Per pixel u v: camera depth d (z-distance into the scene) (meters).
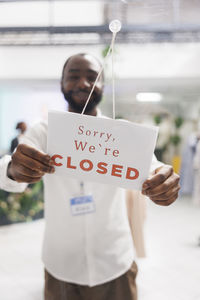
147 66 5.42
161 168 0.92
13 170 0.90
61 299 1.22
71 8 4.71
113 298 1.21
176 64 5.42
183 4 4.44
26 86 6.45
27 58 5.53
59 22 4.77
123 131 0.88
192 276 3.05
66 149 0.90
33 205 5.24
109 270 1.20
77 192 1.21
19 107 7.57
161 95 8.29
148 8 4.48
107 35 4.74
